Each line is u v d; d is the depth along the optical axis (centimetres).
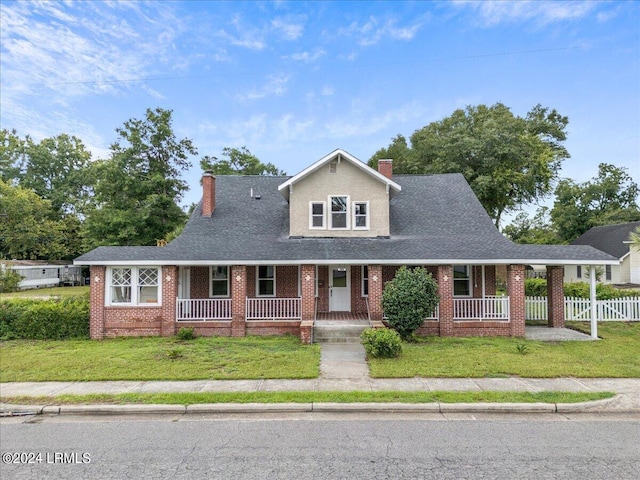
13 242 4084
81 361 1046
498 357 1066
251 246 1547
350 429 635
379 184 1680
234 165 3741
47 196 4850
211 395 774
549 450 554
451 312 1421
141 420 687
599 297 1798
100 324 1405
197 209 1975
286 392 791
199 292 1702
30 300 1530
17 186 4228
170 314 1429
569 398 750
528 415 702
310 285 1441
